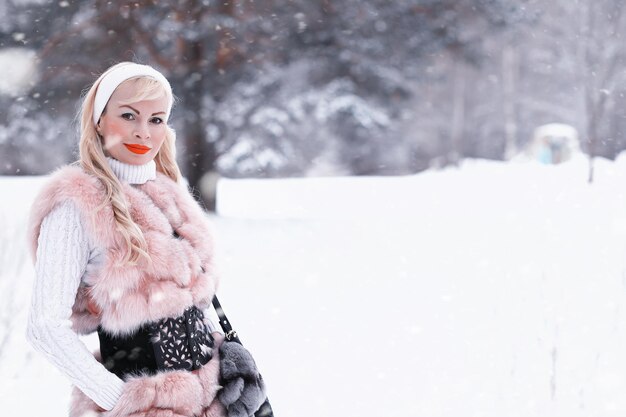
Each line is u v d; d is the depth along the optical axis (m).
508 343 5.13
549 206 12.76
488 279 7.16
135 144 2.04
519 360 4.80
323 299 6.60
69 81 10.93
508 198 14.98
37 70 10.84
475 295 6.56
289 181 21.39
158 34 10.83
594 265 7.30
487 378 4.56
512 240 9.35
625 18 18.12
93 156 2.01
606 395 4.23
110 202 1.93
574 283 6.62
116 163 2.07
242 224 11.01
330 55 12.36
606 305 5.86
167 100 2.13
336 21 11.80
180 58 11.28
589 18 18.58
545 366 4.69
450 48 12.39
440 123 37.41
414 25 12.02
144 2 10.34
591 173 16.45
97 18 10.40
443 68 15.27
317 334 5.53
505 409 4.10
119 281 1.86
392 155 31.53
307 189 18.86
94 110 2.05
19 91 11.12
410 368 4.78
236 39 11.34
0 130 13.94
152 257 1.92
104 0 10.31
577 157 21.83
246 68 11.98
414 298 6.60
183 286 1.97
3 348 4.67
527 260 7.89
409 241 9.73
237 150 17.77
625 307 5.76
